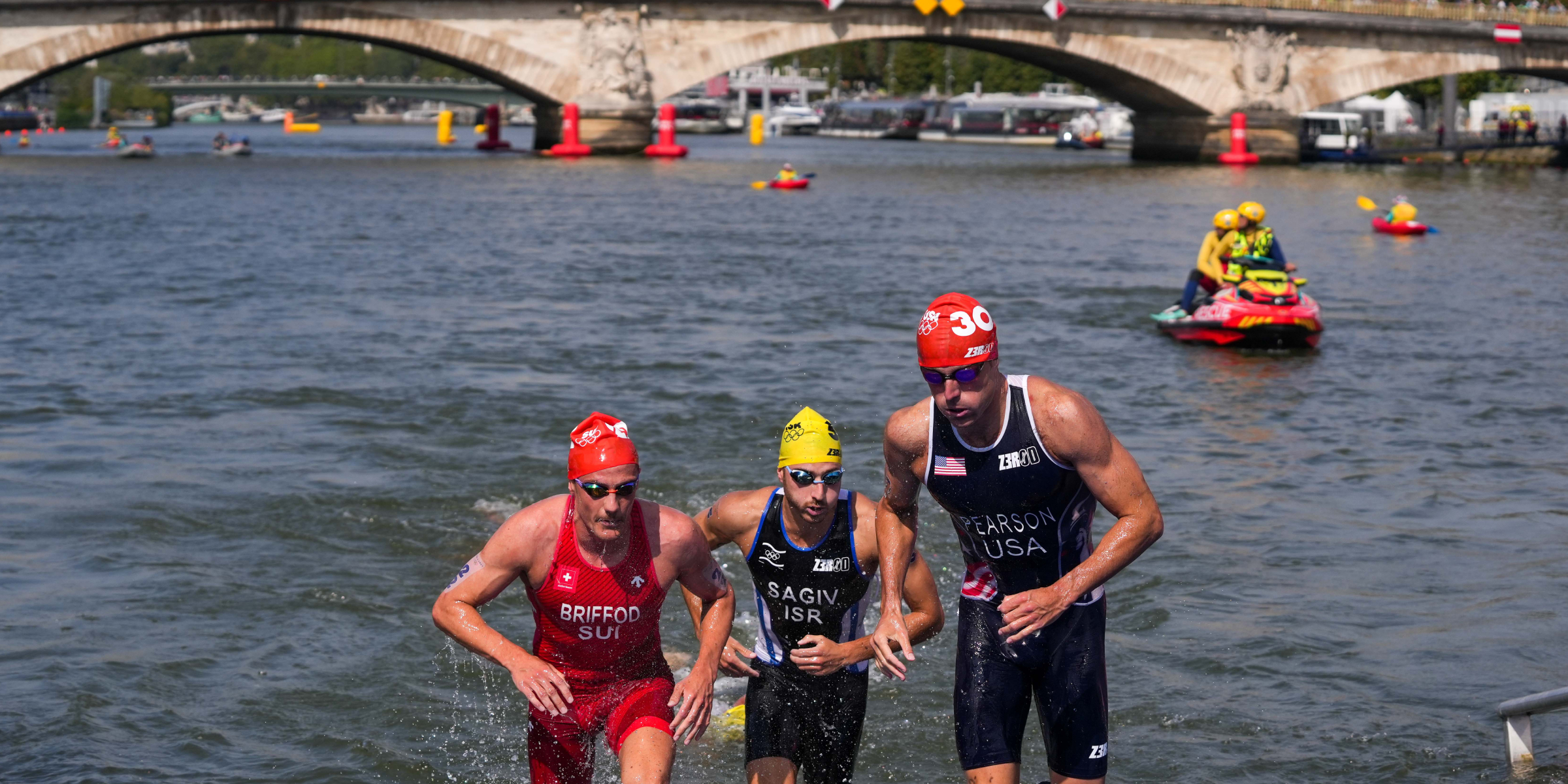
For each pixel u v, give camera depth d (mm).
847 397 14664
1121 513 5012
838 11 68500
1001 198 49438
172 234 32781
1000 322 20656
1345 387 15789
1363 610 8211
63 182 52250
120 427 13016
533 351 17391
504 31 67375
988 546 5270
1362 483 11352
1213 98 73562
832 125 137500
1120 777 6121
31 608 8117
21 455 11867
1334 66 74062
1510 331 20281
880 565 5438
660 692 5426
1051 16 69500
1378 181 60781
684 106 141750
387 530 9773
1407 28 73438
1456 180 62469
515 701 7055
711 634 5453
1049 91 135875
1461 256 31141
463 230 34562
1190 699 6945
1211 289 19219
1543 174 68062
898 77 155000
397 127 192625
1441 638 7738
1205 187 56156
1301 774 6137
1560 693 5738
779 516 5730
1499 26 74375
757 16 69250
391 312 20703
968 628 5496
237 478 11117
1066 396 4973
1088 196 50625
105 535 9531
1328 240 35000
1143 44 71688
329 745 6473
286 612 8141
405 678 7254
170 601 8266
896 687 7223
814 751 5980
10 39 60844
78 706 6742
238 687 7086
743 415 13664
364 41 66938
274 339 18094
